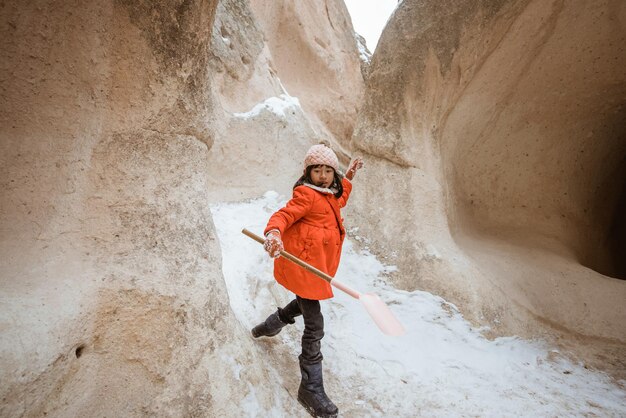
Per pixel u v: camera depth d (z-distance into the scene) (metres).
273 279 3.09
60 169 1.62
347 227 4.02
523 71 3.93
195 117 2.12
